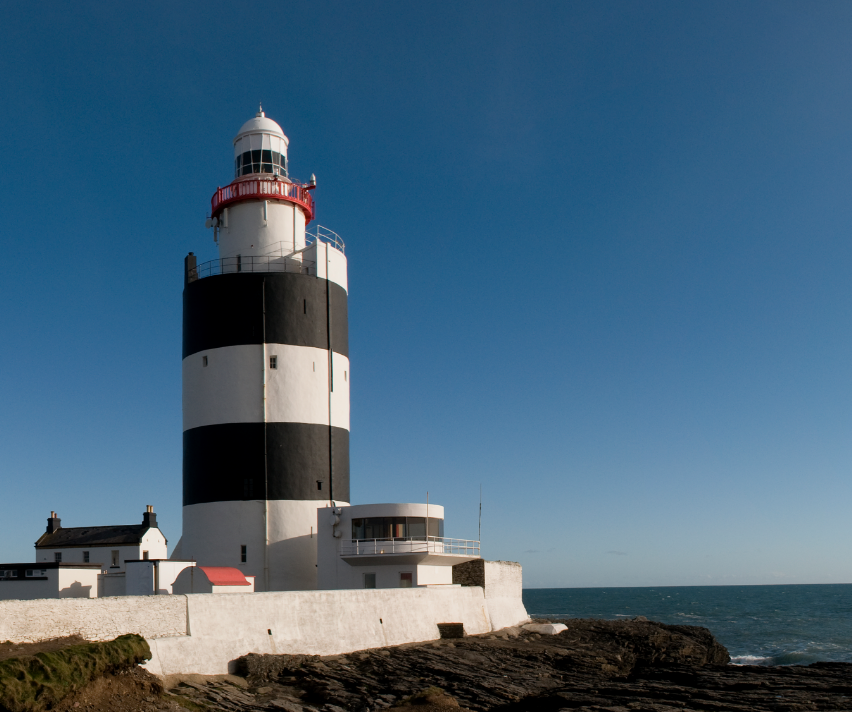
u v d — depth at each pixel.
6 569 48.81
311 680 32.09
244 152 57.22
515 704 32.59
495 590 51.69
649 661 51.53
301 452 50.97
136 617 29.22
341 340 55.12
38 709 22.56
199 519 50.47
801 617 148.00
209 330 52.34
